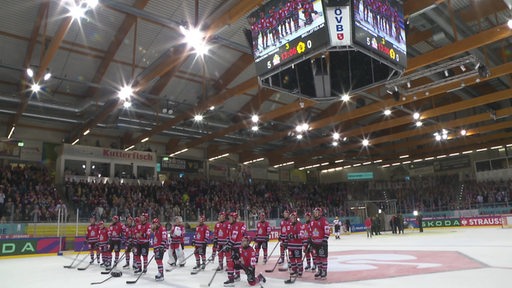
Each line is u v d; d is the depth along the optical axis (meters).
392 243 21.81
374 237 29.25
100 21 21.23
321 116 36.72
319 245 9.60
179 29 15.59
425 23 20.64
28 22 20.66
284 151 42.22
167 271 12.62
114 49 23.00
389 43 10.24
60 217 24.45
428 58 19.36
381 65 11.09
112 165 34.09
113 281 10.69
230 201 37.38
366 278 9.50
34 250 21.02
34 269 14.70
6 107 26.03
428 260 12.98
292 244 9.65
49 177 29.70
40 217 23.80
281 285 8.94
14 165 31.00
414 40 22.28
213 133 34.19
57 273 13.27
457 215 39.53
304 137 40.47
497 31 17.02
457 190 47.31
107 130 36.31
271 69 10.43
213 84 28.95
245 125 31.03
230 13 14.91
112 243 13.25
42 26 20.80
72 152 32.16
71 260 18.31
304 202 44.81
